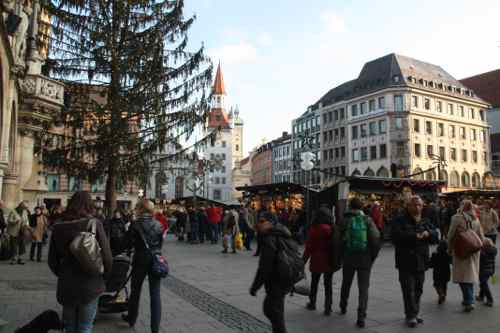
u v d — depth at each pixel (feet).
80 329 13.98
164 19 63.57
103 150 60.75
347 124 238.48
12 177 61.87
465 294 24.79
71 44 61.05
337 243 23.68
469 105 237.45
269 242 17.06
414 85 215.72
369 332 20.44
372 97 223.92
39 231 46.98
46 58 61.31
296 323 22.13
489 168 240.94
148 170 65.10
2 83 44.65
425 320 22.66
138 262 20.16
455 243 24.77
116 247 24.30
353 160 233.55
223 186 371.56
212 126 67.82
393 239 22.17
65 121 61.21
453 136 226.99
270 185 88.22
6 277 35.24
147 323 21.95
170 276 38.34
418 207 21.80
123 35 61.72
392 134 211.41
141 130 64.23
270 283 17.34
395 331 20.59
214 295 29.53
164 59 64.90
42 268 41.16
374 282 34.58
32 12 61.11
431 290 31.09
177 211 90.63
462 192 109.19
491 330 20.68
